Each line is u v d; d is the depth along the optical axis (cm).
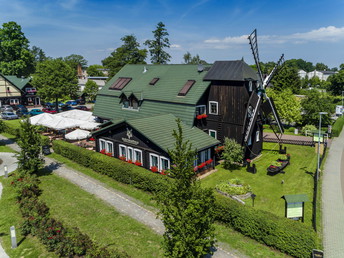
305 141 3981
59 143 3553
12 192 2462
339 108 6456
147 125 2916
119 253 1523
